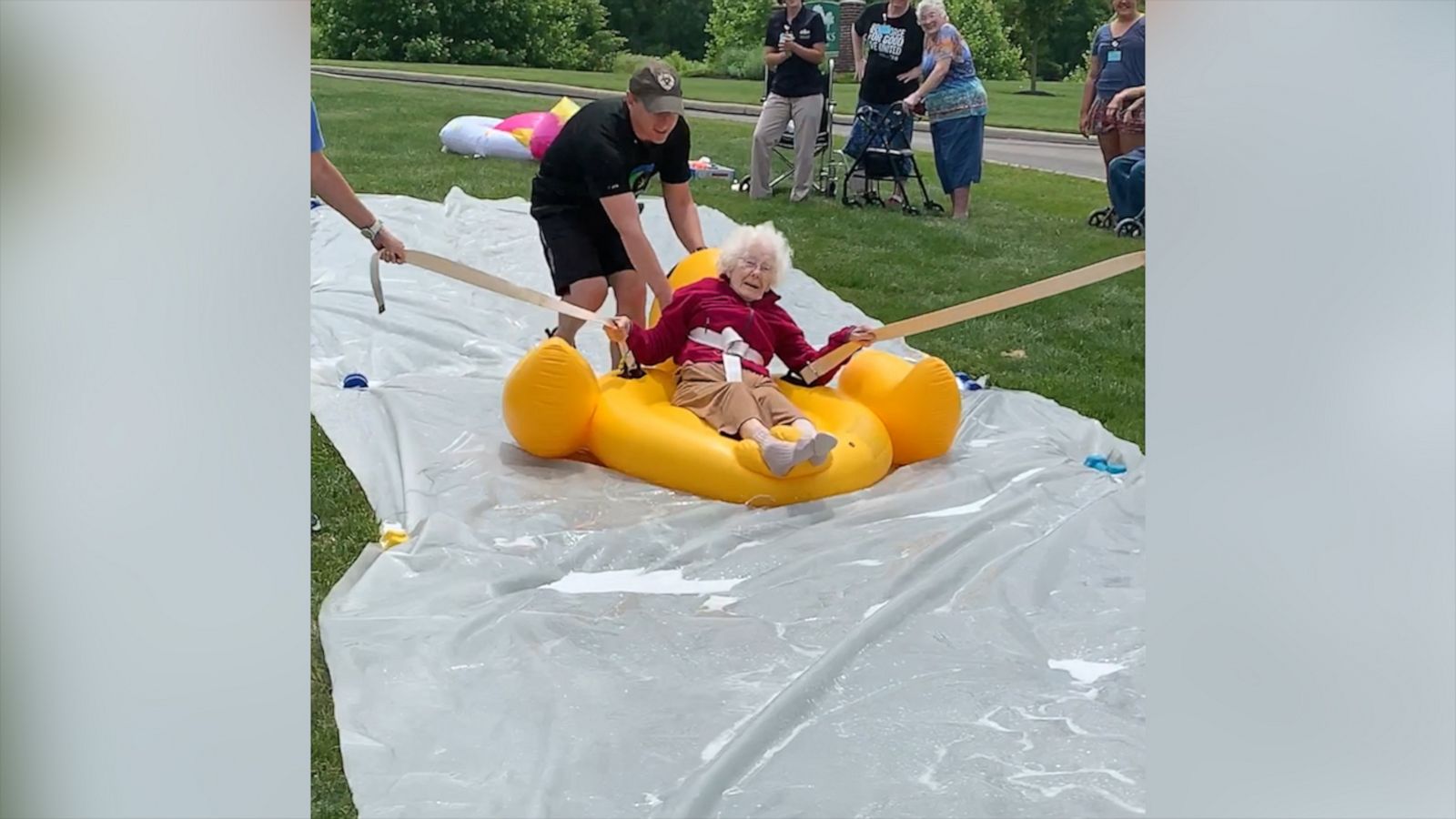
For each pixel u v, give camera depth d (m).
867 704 2.57
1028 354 5.42
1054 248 6.79
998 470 3.88
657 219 6.57
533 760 2.36
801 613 2.97
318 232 6.13
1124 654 2.79
